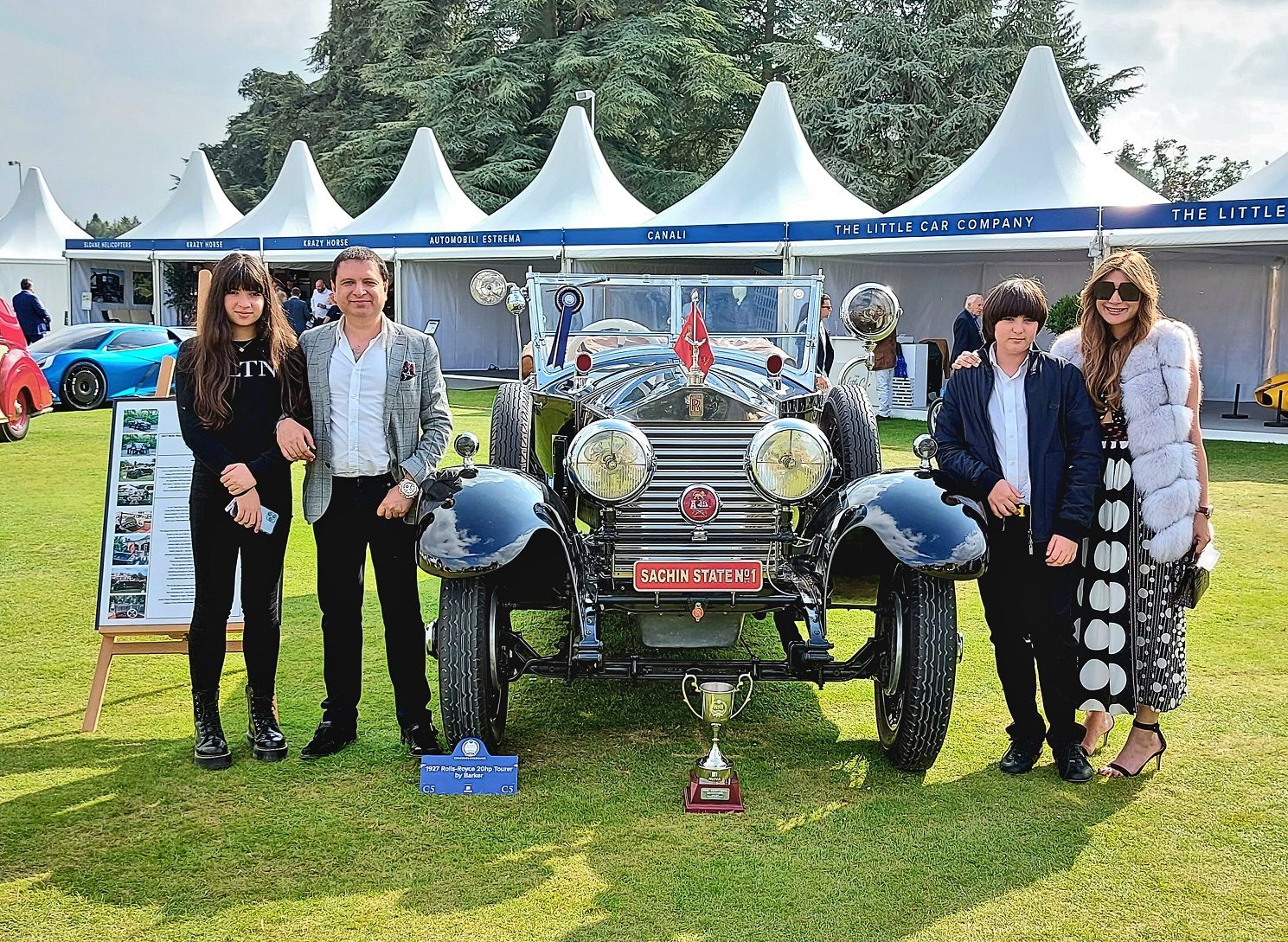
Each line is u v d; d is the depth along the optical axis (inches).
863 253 616.1
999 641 161.6
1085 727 171.3
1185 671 158.6
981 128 1145.4
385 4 1488.7
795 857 133.5
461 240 770.8
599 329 230.8
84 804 147.1
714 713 147.6
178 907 120.9
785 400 195.9
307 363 162.1
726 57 1360.7
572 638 164.2
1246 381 748.6
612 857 133.3
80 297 1013.8
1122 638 156.9
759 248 653.3
